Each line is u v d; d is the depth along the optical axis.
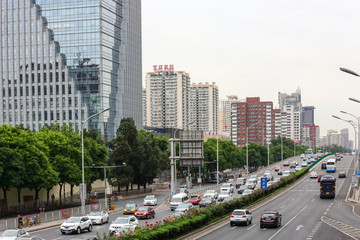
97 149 87.31
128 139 103.19
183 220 39.91
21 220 50.94
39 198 81.12
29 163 63.56
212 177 140.38
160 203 82.25
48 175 66.50
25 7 174.62
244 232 41.56
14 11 176.00
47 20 172.12
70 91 168.00
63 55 169.50
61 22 170.50
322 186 75.06
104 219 54.72
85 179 78.50
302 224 46.81
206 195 75.88
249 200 63.88
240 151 175.62
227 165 147.25
